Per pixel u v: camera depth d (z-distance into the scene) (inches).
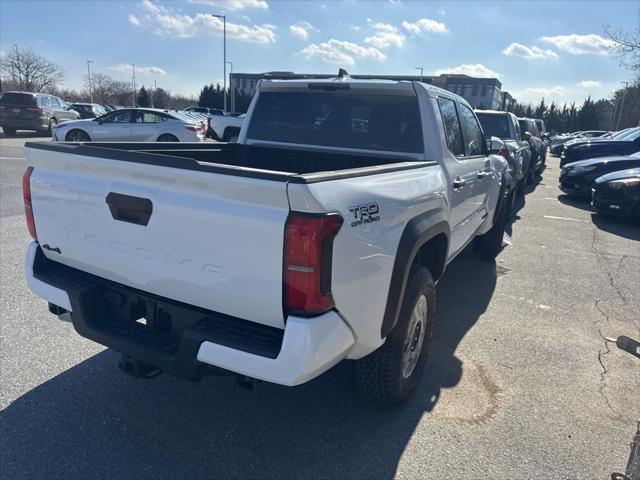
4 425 116.3
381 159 158.2
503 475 108.6
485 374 149.9
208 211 90.7
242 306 92.8
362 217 95.0
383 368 118.6
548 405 135.3
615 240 335.6
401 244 109.7
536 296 219.0
